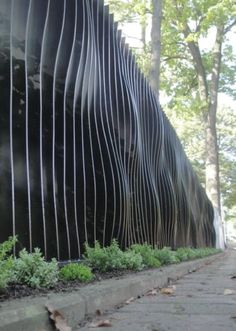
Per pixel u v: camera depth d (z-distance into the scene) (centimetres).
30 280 504
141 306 600
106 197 854
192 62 3384
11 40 613
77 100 781
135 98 1120
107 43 952
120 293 601
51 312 410
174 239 1489
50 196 671
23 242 602
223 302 642
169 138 1535
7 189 583
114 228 888
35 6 677
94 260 738
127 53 1111
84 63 812
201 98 3291
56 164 695
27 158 623
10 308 387
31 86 652
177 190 1598
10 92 601
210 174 3291
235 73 3781
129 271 810
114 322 489
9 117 596
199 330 462
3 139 586
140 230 1083
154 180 1264
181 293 741
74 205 733
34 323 384
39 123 657
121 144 981
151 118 1288
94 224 801
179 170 1672
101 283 609
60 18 734
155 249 1135
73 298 472
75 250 725
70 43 760
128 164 1012
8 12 614
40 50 675
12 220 584
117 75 1005
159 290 771
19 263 510
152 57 1830
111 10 2389
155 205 1234
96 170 832
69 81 756
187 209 1812
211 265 1609
